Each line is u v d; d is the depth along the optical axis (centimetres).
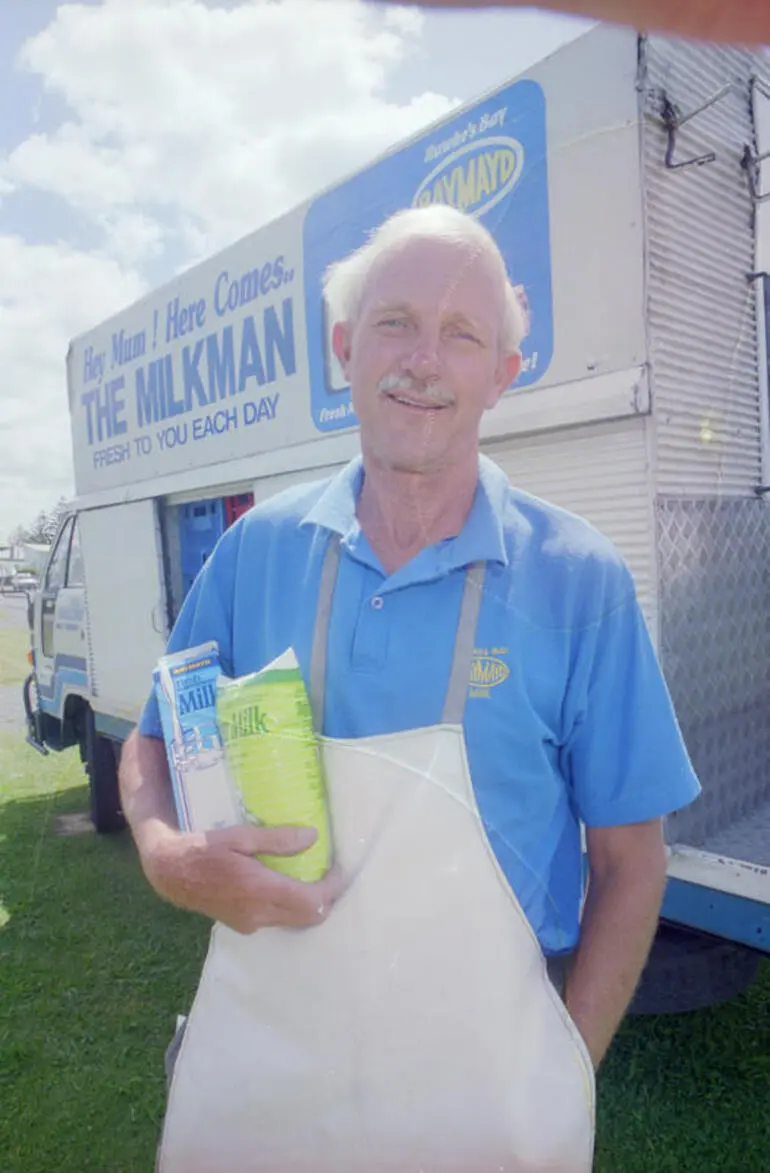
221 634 125
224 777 101
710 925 199
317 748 102
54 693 514
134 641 421
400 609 105
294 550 116
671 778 111
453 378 103
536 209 208
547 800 109
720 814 214
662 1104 228
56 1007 283
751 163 206
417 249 104
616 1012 109
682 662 201
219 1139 106
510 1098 99
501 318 109
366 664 105
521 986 101
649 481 195
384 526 111
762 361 215
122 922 341
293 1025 103
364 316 107
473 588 105
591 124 195
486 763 104
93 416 450
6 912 349
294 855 97
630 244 191
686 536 201
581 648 108
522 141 209
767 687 229
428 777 100
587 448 208
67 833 446
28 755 574
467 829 100
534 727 105
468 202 222
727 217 205
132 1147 218
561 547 110
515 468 225
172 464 376
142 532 409
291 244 287
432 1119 99
